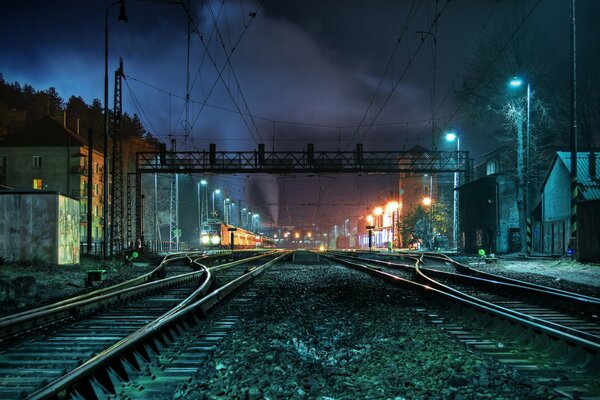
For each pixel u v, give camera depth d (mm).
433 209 72000
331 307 12289
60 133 67438
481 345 7953
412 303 13180
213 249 75812
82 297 13242
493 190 45906
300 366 6570
